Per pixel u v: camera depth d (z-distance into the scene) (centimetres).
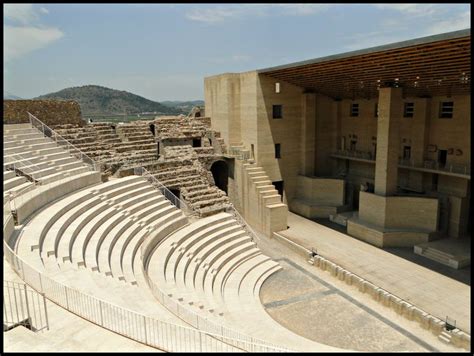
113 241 1777
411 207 2606
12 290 1046
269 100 3188
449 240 2556
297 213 3381
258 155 3216
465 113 2547
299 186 3441
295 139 3372
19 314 943
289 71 2788
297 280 2191
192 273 1941
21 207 1574
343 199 3250
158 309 1158
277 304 1927
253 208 3105
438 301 1889
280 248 2683
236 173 3291
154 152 3212
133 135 3294
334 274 2220
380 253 2481
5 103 2595
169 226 2259
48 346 805
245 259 2353
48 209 1758
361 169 3388
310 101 3306
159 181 2808
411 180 2939
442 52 1722
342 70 2433
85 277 1228
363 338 1638
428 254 2403
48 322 938
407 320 1775
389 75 2341
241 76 3309
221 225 2519
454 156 2650
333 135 3572
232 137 3406
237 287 2006
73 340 868
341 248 2577
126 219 2052
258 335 1473
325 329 1705
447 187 2730
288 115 3300
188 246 2183
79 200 1961
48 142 2453
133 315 1027
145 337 902
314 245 2641
